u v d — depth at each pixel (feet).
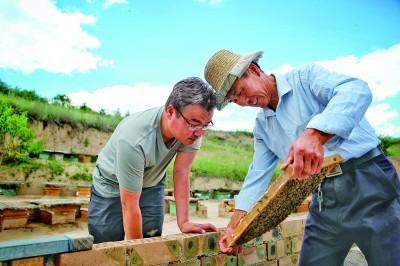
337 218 6.13
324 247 6.51
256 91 6.39
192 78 6.33
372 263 5.99
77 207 20.15
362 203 5.82
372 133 6.15
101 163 7.76
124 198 6.57
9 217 17.43
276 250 8.17
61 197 25.55
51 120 33.50
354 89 5.33
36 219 19.03
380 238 5.69
